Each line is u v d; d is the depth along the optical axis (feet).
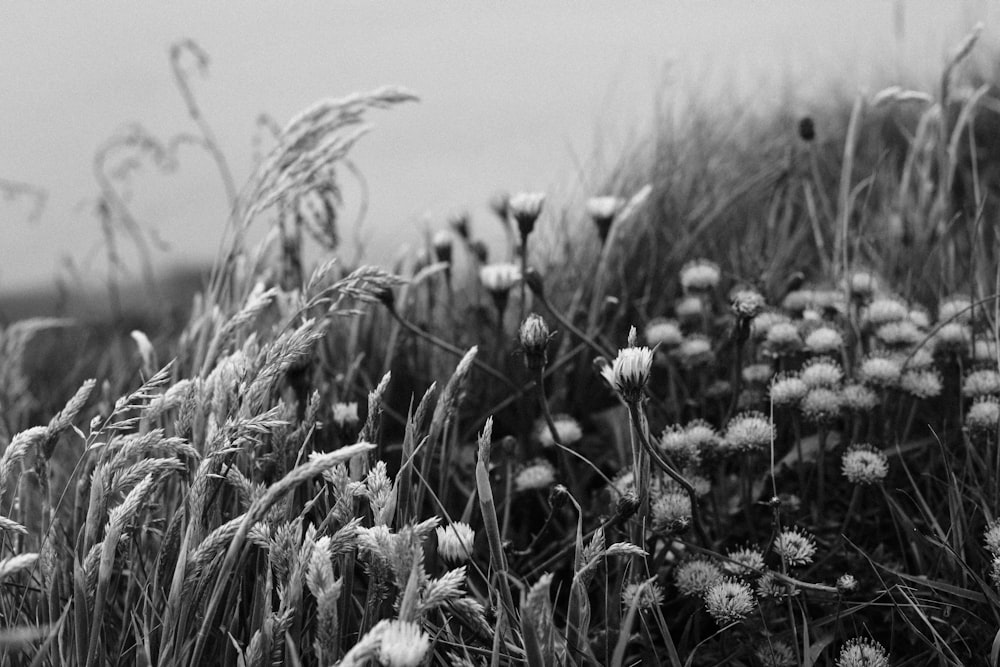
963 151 4.58
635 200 3.52
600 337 3.41
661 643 2.80
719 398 3.22
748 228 4.18
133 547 2.66
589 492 3.26
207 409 2.73
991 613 2.68
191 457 2.68
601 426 3.40
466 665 2.45
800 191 4.47
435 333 3.75
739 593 2.61
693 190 4.24
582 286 3.69
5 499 3.07
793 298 3.39
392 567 2.40
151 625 2.54
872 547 2.95
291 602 2.38
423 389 3.56
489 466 2.50
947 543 2.69
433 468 3.22
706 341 3.26
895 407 3.15
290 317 2.80
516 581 2.60
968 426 2.91
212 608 2.41
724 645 2.73
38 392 4.31
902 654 2.74
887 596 2.77
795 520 2.97
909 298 3.37
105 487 2.50
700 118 4.75
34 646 2.56
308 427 2.73
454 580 2.31
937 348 3.14
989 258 3.69
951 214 3.75
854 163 4.73
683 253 3.85
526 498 3.18
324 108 3.18
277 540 2.45
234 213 3.23
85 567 2.46
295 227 3.57
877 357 3.04
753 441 2.82
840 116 5.41
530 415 3.35
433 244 3.61
